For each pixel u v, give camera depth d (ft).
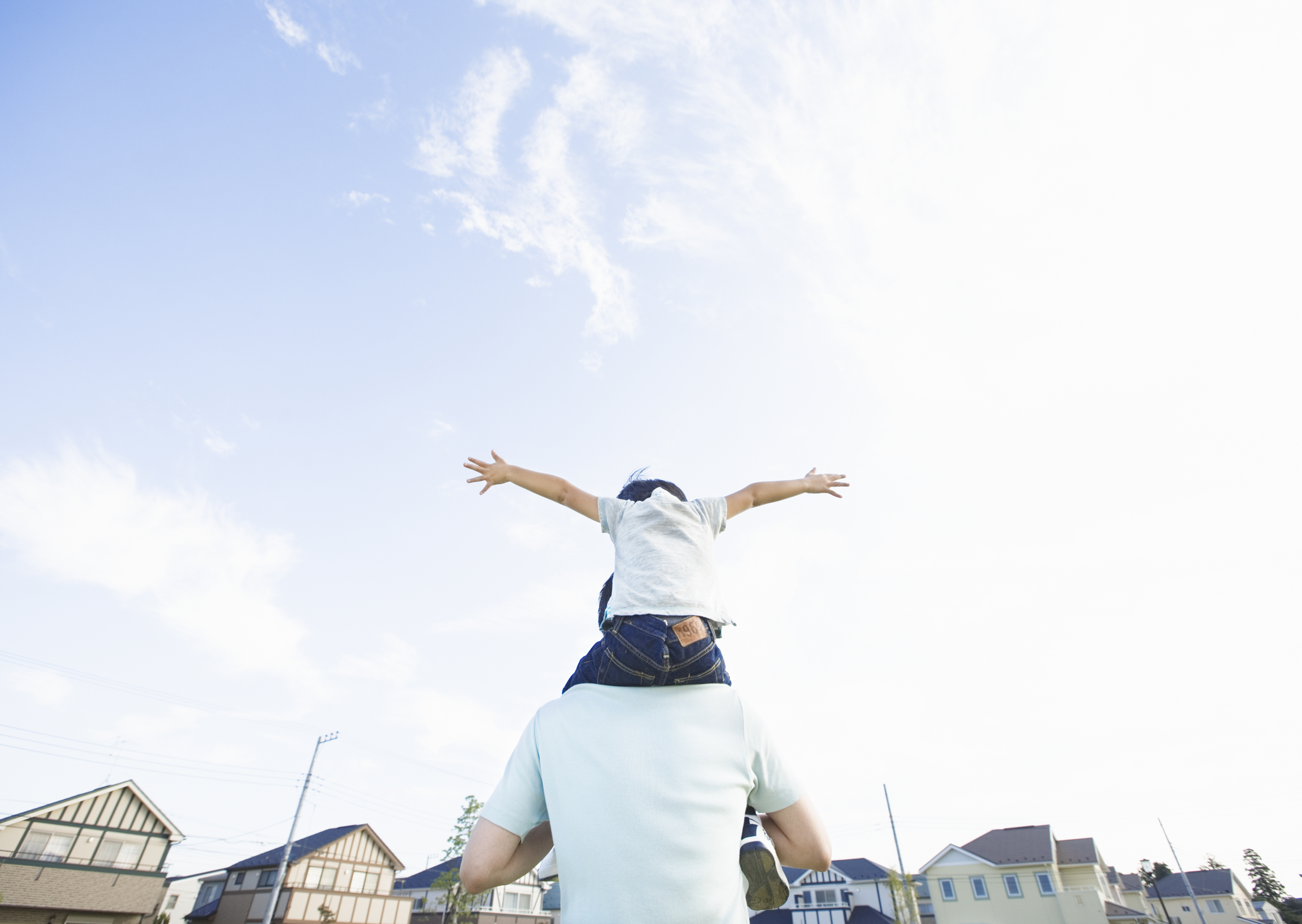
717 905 3.27
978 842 118.83
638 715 3.77
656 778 3.50
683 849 3.32
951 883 109.19
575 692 4.09
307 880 92.43
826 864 4.09
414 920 113.60
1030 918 101.65
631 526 4.93
